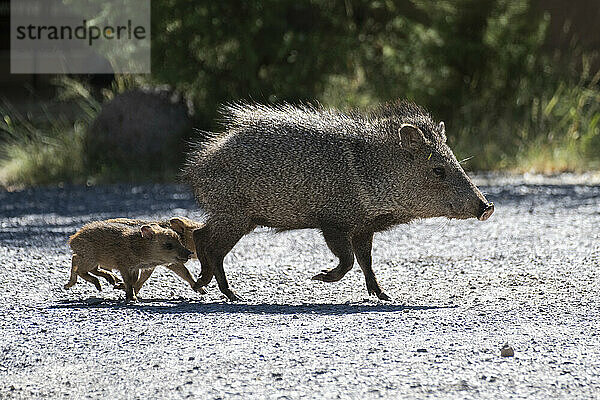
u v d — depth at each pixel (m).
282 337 11.02
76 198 26.28
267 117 14.16
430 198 14.07
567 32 37.28
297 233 20.86
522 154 31.58
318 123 14.02
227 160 13.97
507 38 34.00
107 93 33.66
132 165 30.11
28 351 10.59
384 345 10.62
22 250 18.25
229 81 31.61
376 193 13.89
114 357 10.27
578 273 15.59
